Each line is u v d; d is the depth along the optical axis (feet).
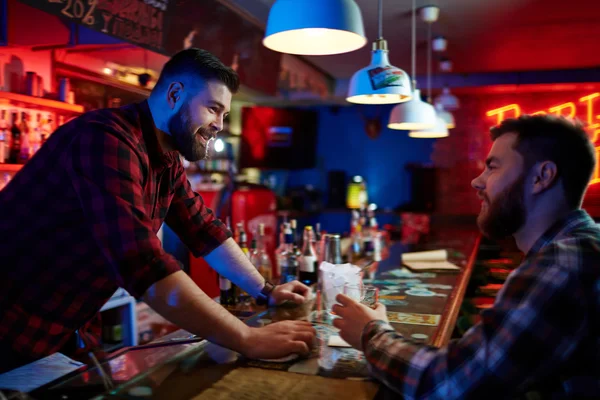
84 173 3.93
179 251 13.92
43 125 10.42
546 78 20.08
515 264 12.85
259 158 23.40
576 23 13.71
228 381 3.59
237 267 5.80
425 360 3.18
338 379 3.63
